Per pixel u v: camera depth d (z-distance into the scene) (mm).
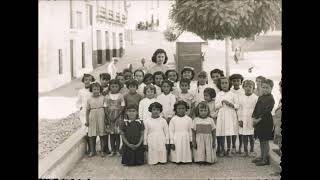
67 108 9156
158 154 6336
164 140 6344
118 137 6812
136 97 6672
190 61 9055
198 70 9023
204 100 6812
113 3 15000
